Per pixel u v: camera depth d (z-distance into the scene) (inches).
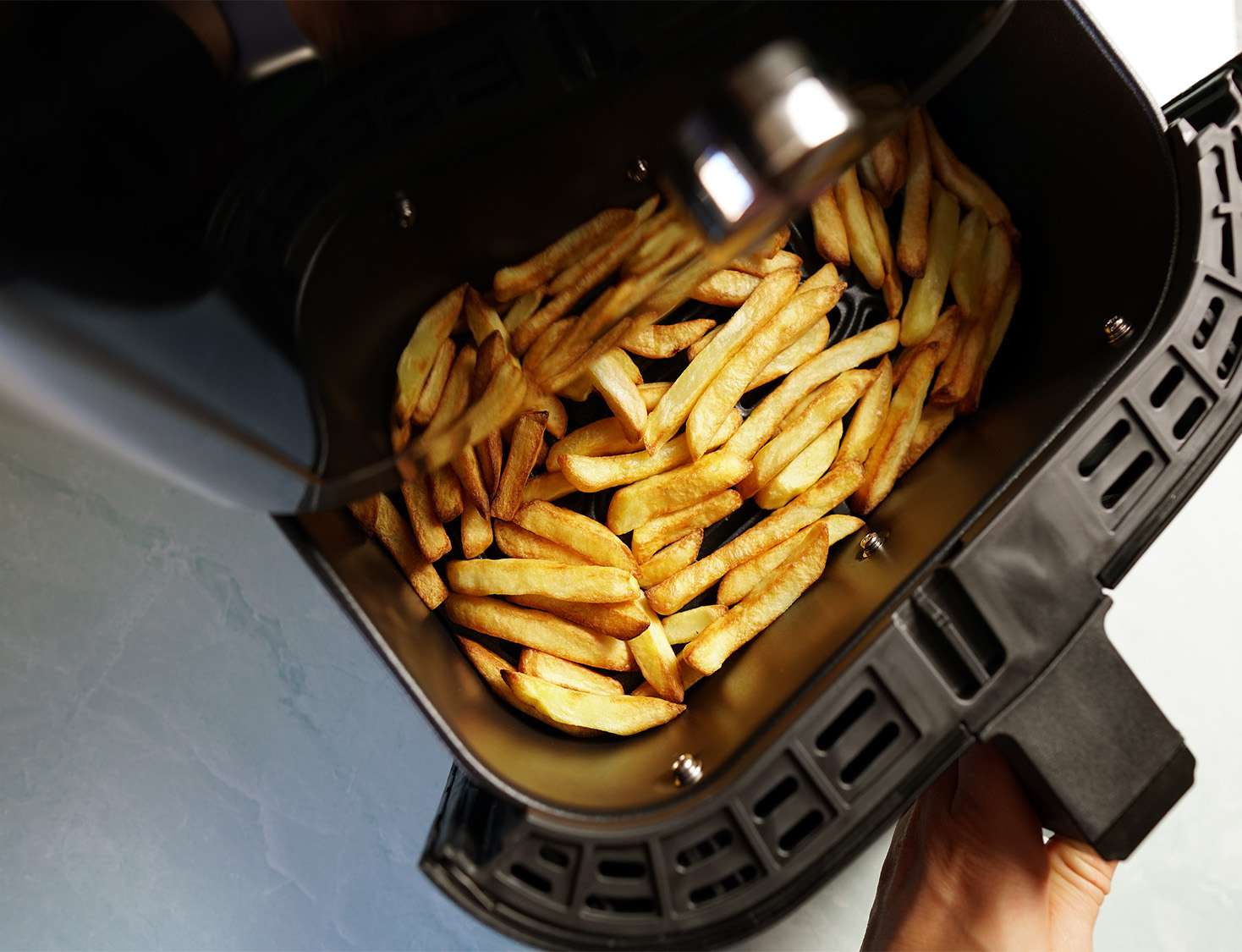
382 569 15.2
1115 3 19.9
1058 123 15.2
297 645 18.9
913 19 11.2
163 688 18.7
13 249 10.1
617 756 15.1
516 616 15.5
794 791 12.8
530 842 12.5
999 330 16.6
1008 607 13.0
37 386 11.5
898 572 14.6
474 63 10.7
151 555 19.0
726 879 12.9
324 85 10.4
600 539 15.3
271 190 10.7
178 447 11.9
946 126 17.0
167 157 10.3
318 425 12.0
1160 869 19.1
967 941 14.6
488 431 14.4
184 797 18.5
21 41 9.8
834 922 18.3
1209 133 14.1
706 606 16.1
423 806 18.6
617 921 12.7
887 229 16.7
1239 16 20.0
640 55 10.8
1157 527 13.7
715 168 11.2
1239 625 19.6
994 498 13.8
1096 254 15.5
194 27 10.0
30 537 18.9
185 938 18.2
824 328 16.4
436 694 13.7
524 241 13.2
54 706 18.6
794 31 10.9
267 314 11.0
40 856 18.3
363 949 18.3
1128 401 13.6
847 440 16.1
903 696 12.9
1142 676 19.5
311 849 18.5
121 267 10.4
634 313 14.4
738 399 16.0
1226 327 14.0
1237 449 19.8
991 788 14.6
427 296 13.5
